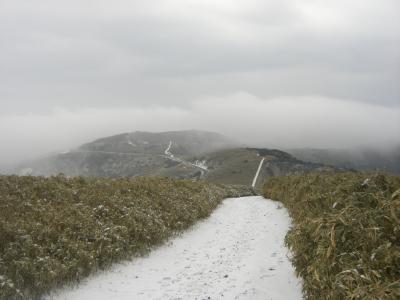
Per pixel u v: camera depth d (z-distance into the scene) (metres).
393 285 4.81
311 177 17.55
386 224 6.14
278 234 13.45
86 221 10.93
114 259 10.08
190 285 8.67
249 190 39.81
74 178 15.88
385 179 8.22
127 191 15.89
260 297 7.63
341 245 6.30
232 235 14.20
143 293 8.30
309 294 6.70
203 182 29.47
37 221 10.12
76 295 8.08
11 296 7.12
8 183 12.82
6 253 8.03
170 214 15.19
